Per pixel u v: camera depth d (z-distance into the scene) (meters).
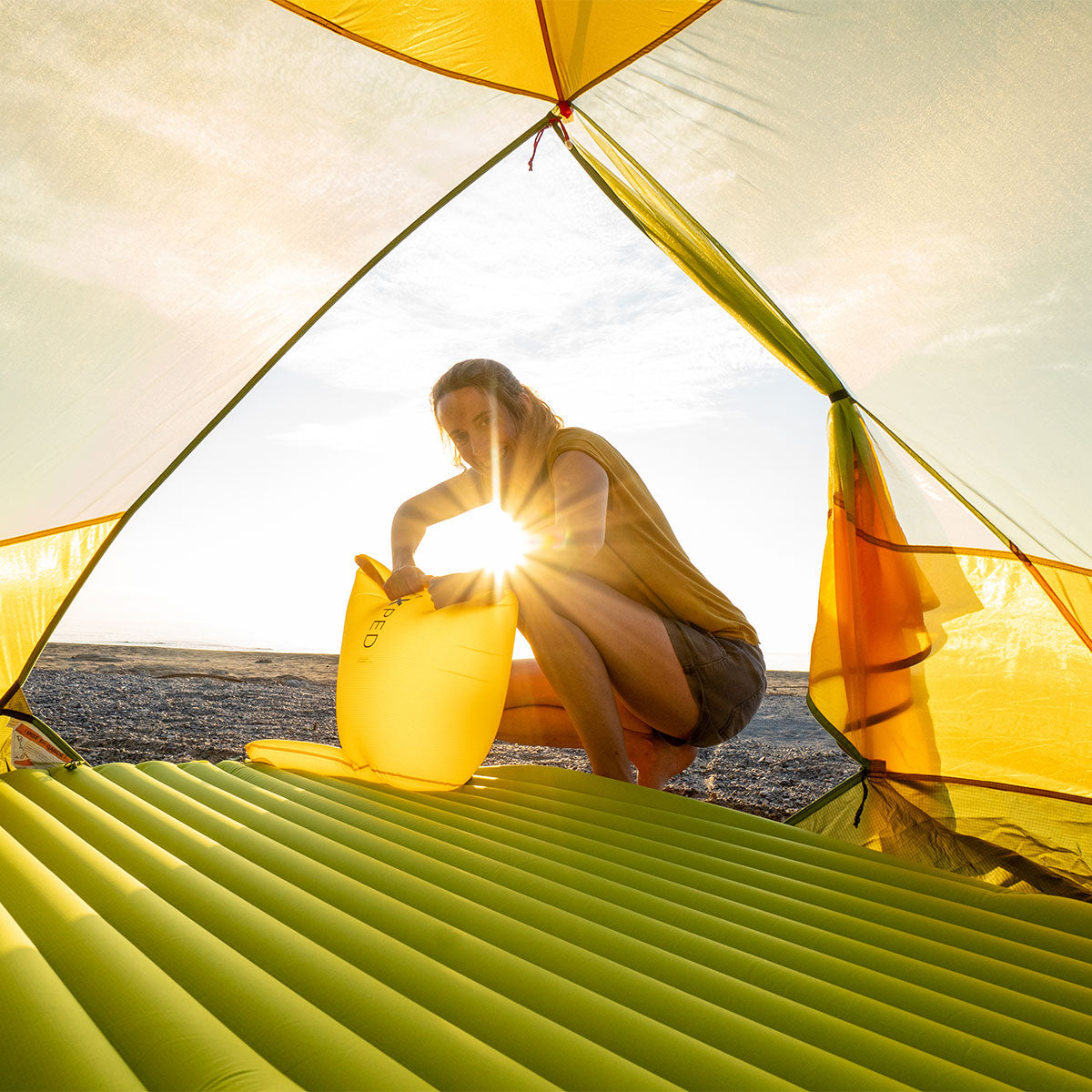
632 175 2.04
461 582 1.92
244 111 1.82
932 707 1.83
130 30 1.65
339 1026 0.80
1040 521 1.61
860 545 1.90
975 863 1.67
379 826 1.57
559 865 1.35
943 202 1.50
